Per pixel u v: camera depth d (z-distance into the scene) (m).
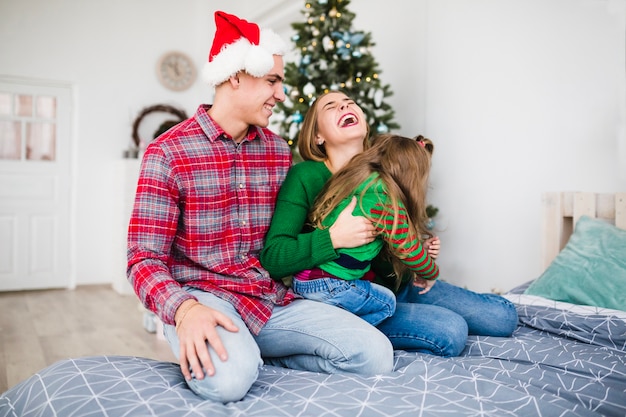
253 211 1.49
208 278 1.39
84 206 5.51
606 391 1.23
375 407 1.05
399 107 3.75
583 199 2.33
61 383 1.14
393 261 1.67
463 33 3.24
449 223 3.36
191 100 6.01
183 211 1.38
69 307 4.37
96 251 5.57
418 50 3.58
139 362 1.30
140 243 1.30
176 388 1.15
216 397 1.10
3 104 5.20
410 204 1.53
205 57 5.86
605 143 2.47
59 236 5.42
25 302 4.58
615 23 2.42
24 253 5.26
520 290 2.21
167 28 5.91
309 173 1.60
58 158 5.41
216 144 1.41
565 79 2.65
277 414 1.03
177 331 1.15
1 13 5.12
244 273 1.40
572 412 1.07
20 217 5.25
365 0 4.11
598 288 1.86
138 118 5.59
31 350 2.98
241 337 1.19
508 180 2.96
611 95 2.44
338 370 1.31
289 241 1.43
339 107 1.73
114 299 4.78
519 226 2.91
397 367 1.39
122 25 5.66
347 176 1.51
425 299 1.80
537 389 1.23
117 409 1.02
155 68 5.82
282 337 1.37
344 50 3.00
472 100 3.19
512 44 2.93
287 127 3.16
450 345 1.51
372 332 1.34
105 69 5.59
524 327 1.85
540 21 2.78
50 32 5.34
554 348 1.56
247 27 1.40
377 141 1.62
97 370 1.20
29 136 5.30
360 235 1.41
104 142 5.59
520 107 2.89
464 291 1.84
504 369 1.39
